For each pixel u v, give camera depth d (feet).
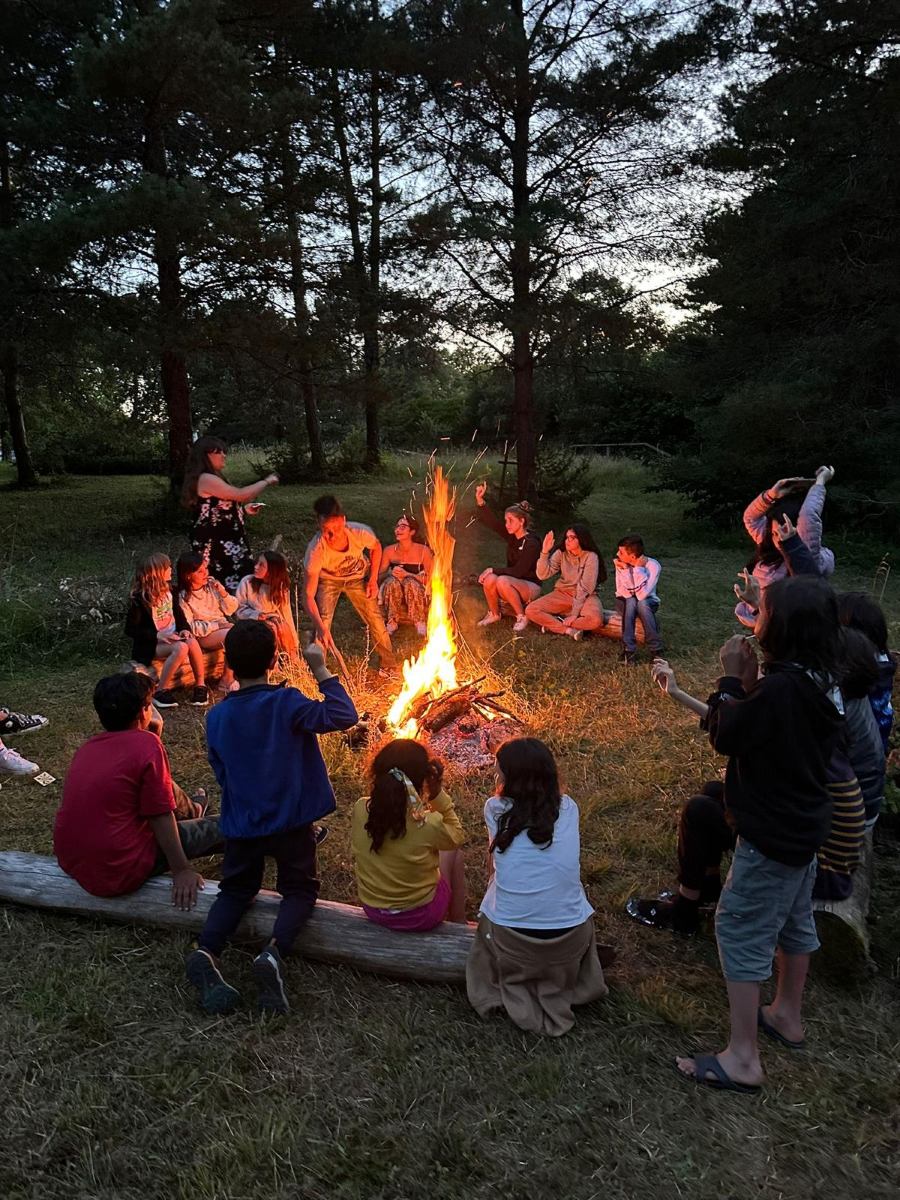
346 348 46.55
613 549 45.37
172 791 12.17
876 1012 10.52
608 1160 8.42
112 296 40.04
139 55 33.86
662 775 17.20
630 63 39.63
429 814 11.13
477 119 42.42
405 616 27.68
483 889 13.56
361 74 43.11
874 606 12.41
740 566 40.09
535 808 10.46
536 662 24.70
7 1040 10.04
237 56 35.86
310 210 45.39
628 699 21.57
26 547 41.96
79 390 61.98
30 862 13.01
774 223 44.01
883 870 13.66
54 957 11.60
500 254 42.50
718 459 46.85
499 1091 9.27
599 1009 10.59
